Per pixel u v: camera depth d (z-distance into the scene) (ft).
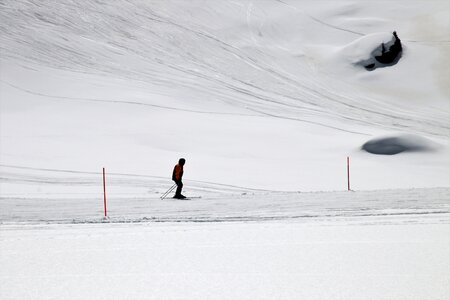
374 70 319.88
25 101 185.47
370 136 186.09
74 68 231.09
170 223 55.26
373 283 31.07
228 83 256.11
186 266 36.27
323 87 288.10
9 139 141.90
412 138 159.63
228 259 38.19
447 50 344.49
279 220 56.13
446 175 124.16
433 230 48.80
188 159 132.57
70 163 120.88
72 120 168.76
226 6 386.11
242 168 124.36
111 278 33.35
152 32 307.58
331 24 388.98
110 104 191.31
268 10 395.14
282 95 254.68
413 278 32.01
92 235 48.65
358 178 117.08
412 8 420.77
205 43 313.32
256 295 29.22
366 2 433.07
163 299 28.86
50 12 293.43
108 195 88.07
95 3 325.01
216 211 63.67
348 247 41.57
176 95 217.97
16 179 102.78
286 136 171.01
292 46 347.77
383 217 56.54
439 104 284.20
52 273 34.73
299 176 117.60
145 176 110.52
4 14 273.95
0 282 32.58
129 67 248.11
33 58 231.91
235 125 181.78
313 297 28.58
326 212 60.80
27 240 46.42
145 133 159.02
